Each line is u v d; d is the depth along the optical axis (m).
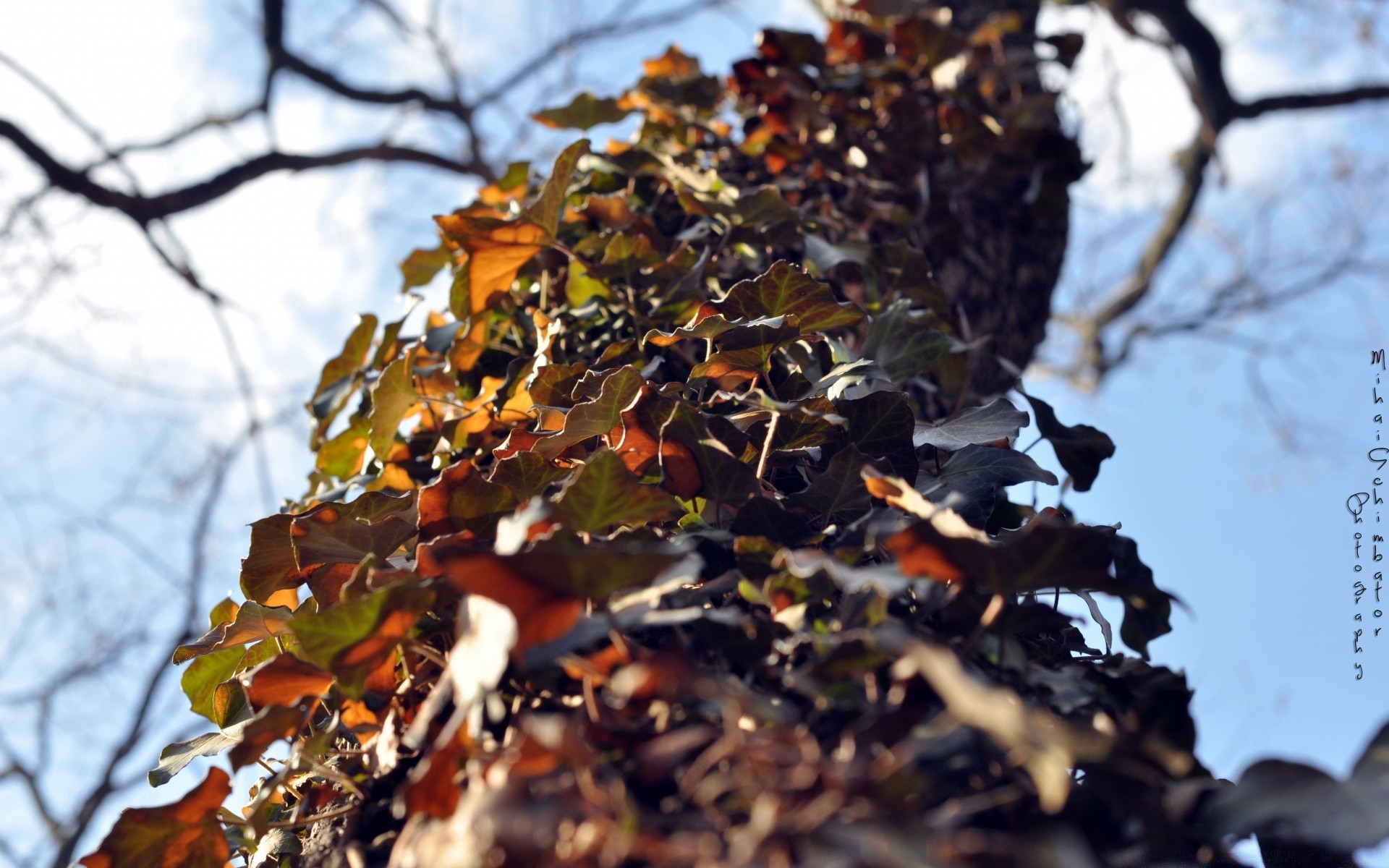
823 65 1.05
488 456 0.78
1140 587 0.60
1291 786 0.55
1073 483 0.78
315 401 0.89
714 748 0.54
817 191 1.02
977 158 1.08
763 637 0.60
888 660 0.57
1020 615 0.60
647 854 0.52
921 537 0.58
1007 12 1.48
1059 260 1.31
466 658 0.59
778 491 0.70
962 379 0.90
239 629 0.69
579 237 0.87
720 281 0.85
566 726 0.55
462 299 0.81
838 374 0.72
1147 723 0.61
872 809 0.52
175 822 0.64
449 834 0.55
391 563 0.68
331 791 0.68
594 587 0.57
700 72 1.13
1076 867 0.48
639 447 0.67
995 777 0.57
